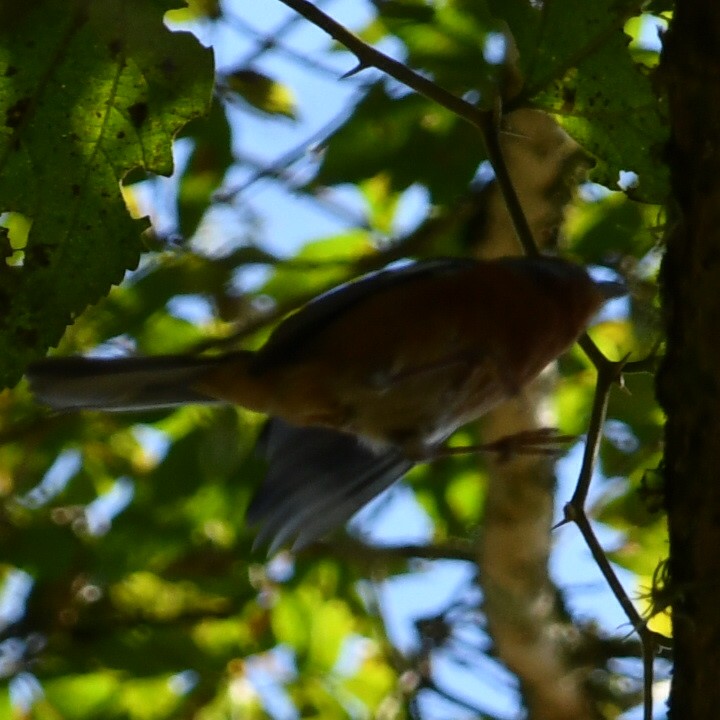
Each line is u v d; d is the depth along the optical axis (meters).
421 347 7.35
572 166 10.34
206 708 11.73
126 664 11.37
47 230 6.68
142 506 11.62
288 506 8.23
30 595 11.78
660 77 5.88
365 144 10.64
